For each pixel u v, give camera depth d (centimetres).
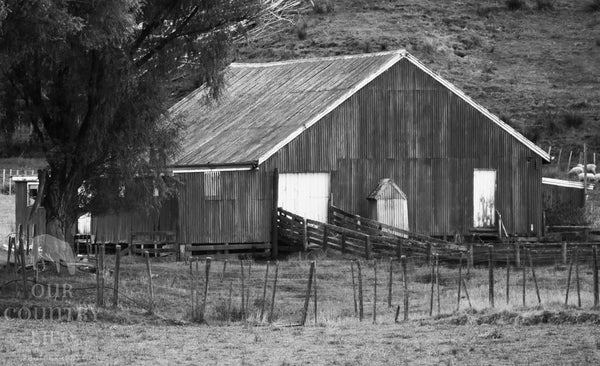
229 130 6744
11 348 3033
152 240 6000
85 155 4722
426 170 6638
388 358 2889
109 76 4569
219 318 3734
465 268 5250
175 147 4928
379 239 5869
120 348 3056
